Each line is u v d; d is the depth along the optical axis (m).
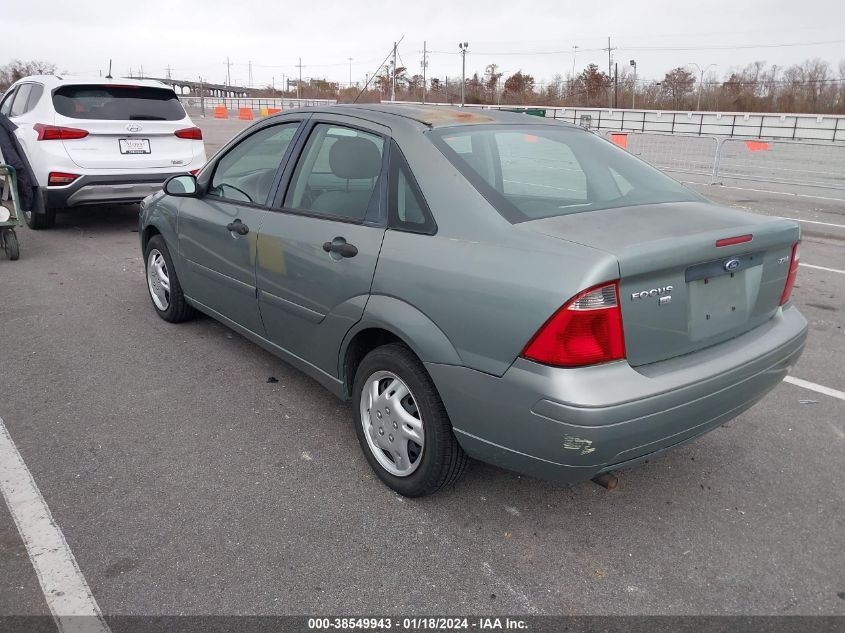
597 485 3.20
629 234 2.51
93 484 3.11
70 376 4.28
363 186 3.15
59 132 7.59
